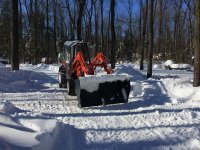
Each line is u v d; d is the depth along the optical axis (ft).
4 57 184.65
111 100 38.68
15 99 43.91
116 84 38.83
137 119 31.89
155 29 184.85
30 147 19.94
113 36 88.17
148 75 74.79
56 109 37.17
